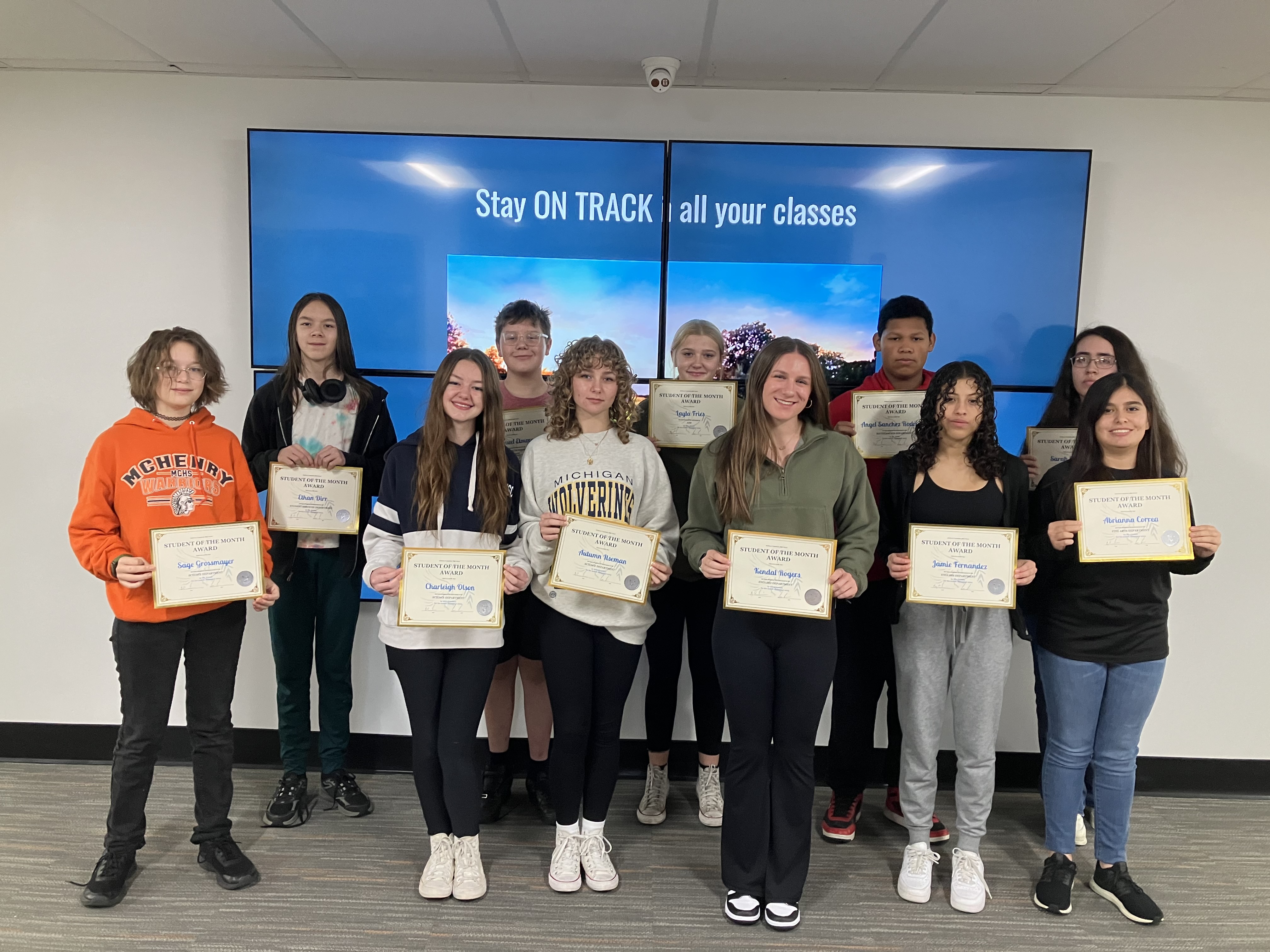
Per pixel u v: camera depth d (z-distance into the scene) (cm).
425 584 196
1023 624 203
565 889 210
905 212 266
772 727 196
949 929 201
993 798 275
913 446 214
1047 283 268
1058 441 254
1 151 271
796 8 214
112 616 283
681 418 243
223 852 213
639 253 268
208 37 238
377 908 203
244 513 217
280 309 269
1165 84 257
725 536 201
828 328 271
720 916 203
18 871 217
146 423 201
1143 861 238
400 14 220
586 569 197
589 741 212
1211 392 277
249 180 265
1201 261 273
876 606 234
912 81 261
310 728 271
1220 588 281
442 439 202
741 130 271
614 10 216
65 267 275
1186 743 286
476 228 268
